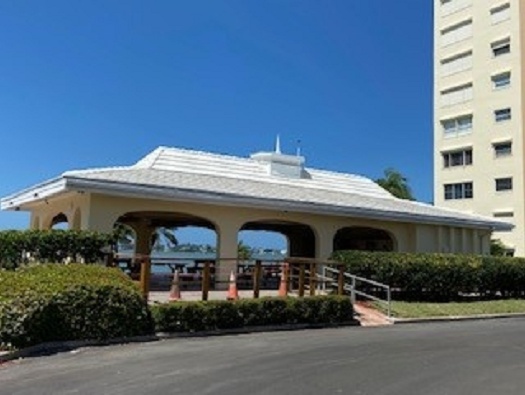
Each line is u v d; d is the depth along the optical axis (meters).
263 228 30.20
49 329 11.70
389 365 10.23
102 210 19.23
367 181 32.59
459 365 10.36
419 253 24.98
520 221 46.50
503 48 49.84
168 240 41.34
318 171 31.23
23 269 14.12
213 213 21.73
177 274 16.94
